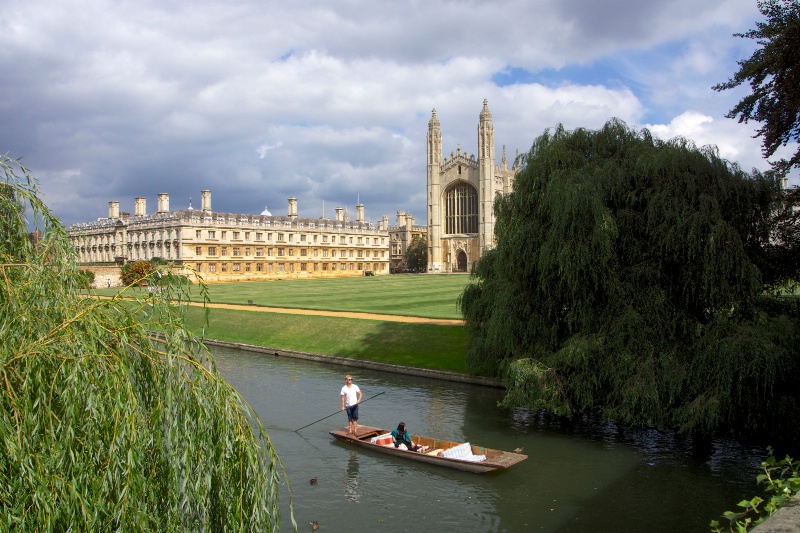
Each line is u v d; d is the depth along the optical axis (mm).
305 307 53844
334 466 19750
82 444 8078
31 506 7527
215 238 121188
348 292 77312
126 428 8227
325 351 39500
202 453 9125
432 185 156250
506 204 27172
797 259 24391
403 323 41219
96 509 7695
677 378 21141
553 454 20875
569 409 22656
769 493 17375
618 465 19797
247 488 9531
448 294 72062
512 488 18000
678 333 22922
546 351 24875
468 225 154125
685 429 20578
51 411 7969
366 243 156125
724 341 20547
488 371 31453
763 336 20250
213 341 45656
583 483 18344
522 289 25625
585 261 22250
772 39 21578
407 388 30625
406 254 180625
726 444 21609
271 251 132125
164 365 9531
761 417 20719
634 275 23062
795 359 20438
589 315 23469
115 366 8695
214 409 9586
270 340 43688
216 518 9375
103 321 9422
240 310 52344
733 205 23125
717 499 17156
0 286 8695
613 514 16312
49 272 9281
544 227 24453
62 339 8570
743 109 23734
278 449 21328
